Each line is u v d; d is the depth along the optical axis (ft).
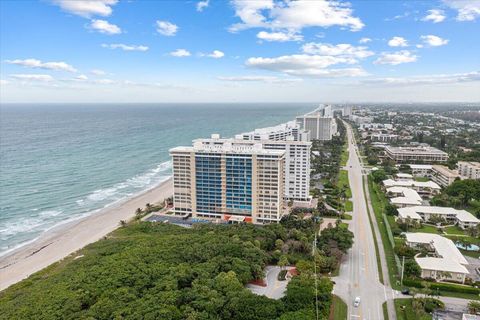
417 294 468.34
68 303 407.64
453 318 414.00
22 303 417.28
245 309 396.16
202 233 652.89
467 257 584.81
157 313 382.83
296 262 556.10
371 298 460.96
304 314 385.09
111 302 404.77
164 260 521.65
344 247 577.43
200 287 442.09
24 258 622.95
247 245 566.77
